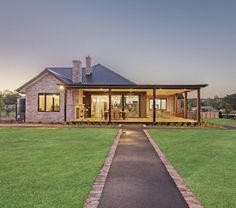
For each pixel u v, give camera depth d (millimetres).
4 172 6574
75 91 24969
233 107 47688
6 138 13453
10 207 4246
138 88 22391
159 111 29859
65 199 4609
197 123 21703
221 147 10656
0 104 35125
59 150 9844
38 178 6012
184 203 4410
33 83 24953
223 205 4402
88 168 6977
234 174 6469
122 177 6062
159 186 5371
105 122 22344
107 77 29297
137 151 9586
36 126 20797
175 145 11156
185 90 25094
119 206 4273
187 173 6562
